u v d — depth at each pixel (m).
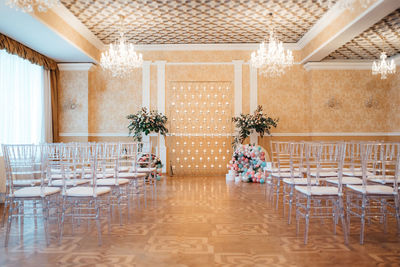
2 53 6.81
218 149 9.55
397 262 2.75
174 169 9.52
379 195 3.34
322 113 9.28
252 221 4.13
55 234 3.61
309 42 8.68
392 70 7.75
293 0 6.52
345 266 2.67
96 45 9.02
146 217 4.35
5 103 6.89
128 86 9.54
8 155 3.25
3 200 5.39
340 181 3.28
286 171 5.16
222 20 7.59
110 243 3.27
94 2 6.52
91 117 9.46
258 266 2.67
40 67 8.32
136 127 8.80
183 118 9.57
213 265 2.70
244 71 9.54
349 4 5.40
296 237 3.46
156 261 2.78
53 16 6.48
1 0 5.07
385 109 9.38
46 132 8.48
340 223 4.05
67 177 4.17
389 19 6.62
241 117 9.45
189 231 3.69
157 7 6.82
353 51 8.86
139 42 9.29
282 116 9.52
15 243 3.28
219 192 6.36
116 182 4.00
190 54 9.55
